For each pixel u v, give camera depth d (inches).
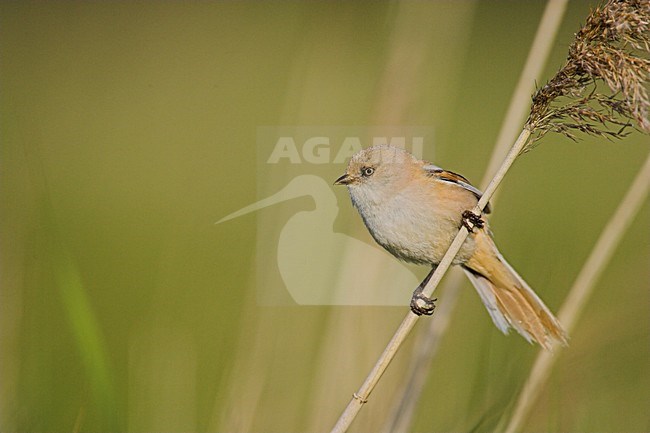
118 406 264.4
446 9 357.1
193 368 296.2
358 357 315.9
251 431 300.5
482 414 285.7
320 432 304.0
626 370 310.7
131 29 791.7
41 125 682.2
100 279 478.9
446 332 327.9
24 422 286.2
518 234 391.5
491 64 708.7
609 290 344.2
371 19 633.6
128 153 633.6
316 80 406.9
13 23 807.1
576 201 464.1
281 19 850.8
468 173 506.6
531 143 222.4
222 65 741.3
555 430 290.4
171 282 370.0
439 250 288.2
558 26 306.7
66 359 302.5
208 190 580.4
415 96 346.0
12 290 304.5
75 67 771.4
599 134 211.3
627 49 210.1
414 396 289.4
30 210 309.9
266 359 316.5
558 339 277.0
